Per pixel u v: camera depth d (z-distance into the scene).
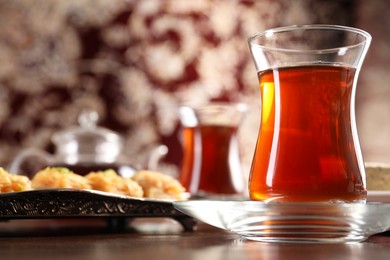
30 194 0.39
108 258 0.23
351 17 1.53
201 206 0.31
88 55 1.32
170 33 1.37
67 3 1.31
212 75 1.40
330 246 0.28
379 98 1.46
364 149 1.46
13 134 1.27
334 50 0.33
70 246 0.29
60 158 0.85
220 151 0.70
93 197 0.40
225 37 1.41
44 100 1.29
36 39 1.29
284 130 0.33
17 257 0.24
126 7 1.34
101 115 1.31
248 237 0.33
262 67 0.34
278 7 1.47
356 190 0.33
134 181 0.50
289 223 0.30
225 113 0.69
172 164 1.34
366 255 0.24
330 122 0.33
